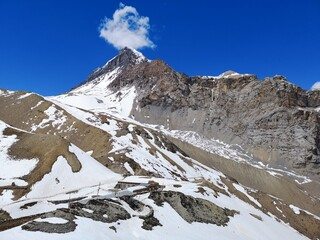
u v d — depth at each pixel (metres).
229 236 48.19
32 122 120.12
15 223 44.44
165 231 41.12
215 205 54.97
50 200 56.09
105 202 43.09
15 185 61.38
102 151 97.25
